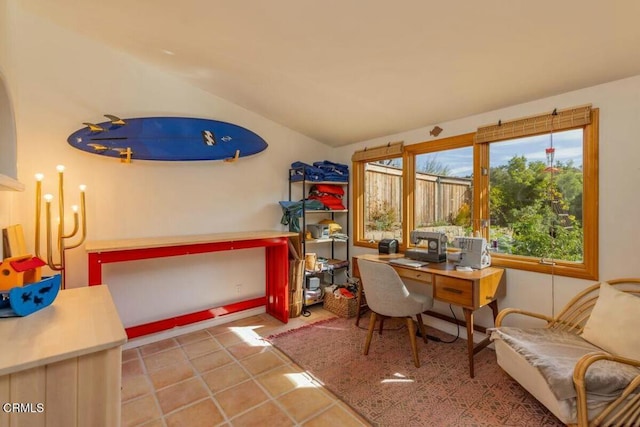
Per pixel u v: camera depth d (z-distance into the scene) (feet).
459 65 6.47
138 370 7.26
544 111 7.40
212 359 7.79
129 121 8.38
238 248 8.99
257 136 10.61
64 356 2.94
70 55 7.68
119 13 6.48
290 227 11.22
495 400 6.16
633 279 6.09
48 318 3.81
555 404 4.91
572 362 5.21
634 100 6.15
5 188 4.17
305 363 7.59
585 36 5.20
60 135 7.58
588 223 6.80
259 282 11.24
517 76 6.63
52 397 2.97
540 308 7.55
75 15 6.91
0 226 5.54
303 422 5.55
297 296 10.76
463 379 6.91
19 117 7.03
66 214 7.70
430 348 8.41
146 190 8.87
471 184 9.06
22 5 6.81
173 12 6.02
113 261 7.04
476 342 8.75
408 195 10.67
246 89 9.25
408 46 6.02
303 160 12.39
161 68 8.90
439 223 9.93
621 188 6.33
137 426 5.42
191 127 9.29
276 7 5.39
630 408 4.52
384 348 8.41
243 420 5.60
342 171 12.44
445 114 8.96
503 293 8.04
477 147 8.74
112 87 8.25
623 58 5.68
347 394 6.36
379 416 5.71
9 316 3.79
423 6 4.89
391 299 7.48
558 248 7.45
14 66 6.84
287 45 6.55
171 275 9.34
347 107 9.43
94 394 3.16
